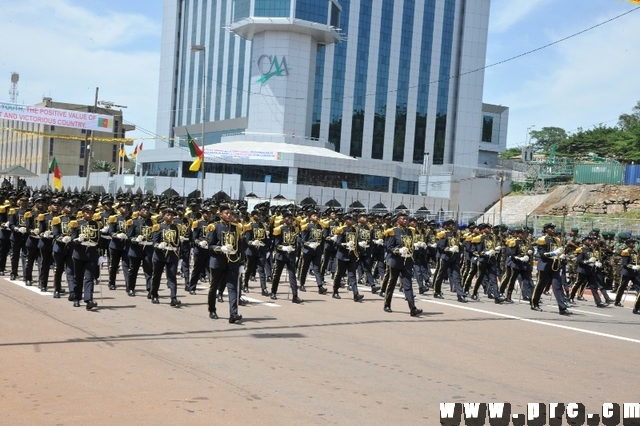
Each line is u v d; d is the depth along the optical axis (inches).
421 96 3479.3
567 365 384.5
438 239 698.8
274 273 629.6
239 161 2495.1
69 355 354.0
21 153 3988.7
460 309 616.1
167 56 3998.5
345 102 3292.3
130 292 608.4
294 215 804.0
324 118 3243.1
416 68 3462.1
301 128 2822.3
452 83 3555.6
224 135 3228.3
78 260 513.3
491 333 484.4
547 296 808.3
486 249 699.4
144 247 605.3
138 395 286.0
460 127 3531.0
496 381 338.6
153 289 564.4
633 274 740.0
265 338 424.8
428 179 2795.3
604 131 3196.4
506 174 2647.6
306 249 700.0
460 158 3528.5
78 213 579.8
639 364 396.8
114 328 435.8
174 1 3986.2
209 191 2445.9
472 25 3543.3
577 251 749.3
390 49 3398.1
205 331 440.1
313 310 567.2
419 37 3469.5
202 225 629.6
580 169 2036.2
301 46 2807.6
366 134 3348.9
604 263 869.2
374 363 366.0
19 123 4020.7
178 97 3941.9
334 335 446.0
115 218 642.2
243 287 677.3
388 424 261.6
